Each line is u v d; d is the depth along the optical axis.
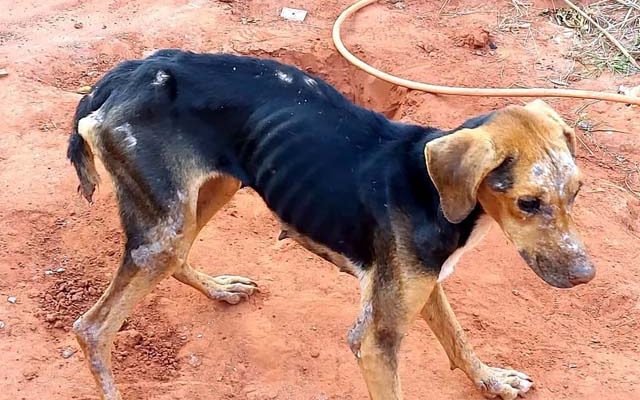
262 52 2.51
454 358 1.52
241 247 1.85
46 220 1.88
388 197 1.30
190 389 1.54
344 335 1.65
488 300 1.76
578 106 2.37
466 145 1.19
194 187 1.38
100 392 1.44
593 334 1.71
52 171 2.01
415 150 1.31
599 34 2.70
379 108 2.42
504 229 1.25
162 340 1.63
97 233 1.86
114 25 2.63
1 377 1.52
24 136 2.12
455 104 2.32
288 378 1.57
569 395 1.56
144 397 1.51
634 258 1.89
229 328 1.66
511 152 1.20
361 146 1.35
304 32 2.65
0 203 1.90
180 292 1.73
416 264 1.29
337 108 1.38
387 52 2.55
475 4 2.86
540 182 1.19
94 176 1.46
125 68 1.43
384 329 1.33
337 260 1.40
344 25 2.68
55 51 2.47
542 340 1.68
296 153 1.35
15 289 1.70
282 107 1.37
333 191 1.34
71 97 2.28
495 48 2.62
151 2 2.78
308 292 1.75
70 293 1.71
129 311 1.42
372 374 1.35
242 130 1.38
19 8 2.72
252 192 2.02
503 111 1.26
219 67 1.40
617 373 1.61
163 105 1.37
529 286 1.80
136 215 1.39
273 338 1.64
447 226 1.27
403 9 2.80
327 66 2.53
